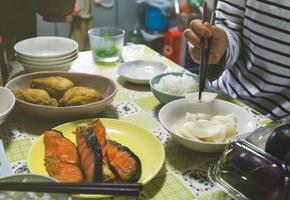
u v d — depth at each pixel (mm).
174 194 614
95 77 934
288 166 557
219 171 637
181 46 2322
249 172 581
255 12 1104
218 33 975
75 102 806
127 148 657
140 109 910
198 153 735
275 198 538
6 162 653
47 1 970
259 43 1120
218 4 1215
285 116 1077
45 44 1147
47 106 781
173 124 802
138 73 1101
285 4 1033
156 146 709
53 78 885
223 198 607
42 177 481
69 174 573
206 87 955
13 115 847
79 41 2125
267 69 1128
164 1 2410
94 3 2162
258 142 654
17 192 472
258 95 1166
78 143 663
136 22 2391
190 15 2084
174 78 946
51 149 650
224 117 774
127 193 496
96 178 567
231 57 1094
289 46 1063
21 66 1112
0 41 961
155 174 624
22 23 1184
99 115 860
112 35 1291
